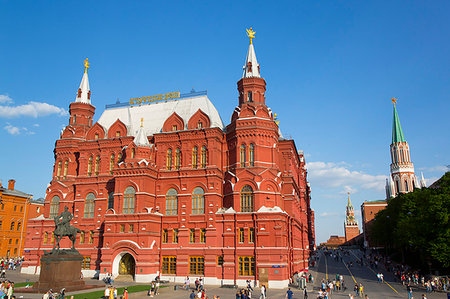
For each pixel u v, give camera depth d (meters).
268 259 54.88
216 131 63.62
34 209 115.44
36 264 68.94
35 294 41.72
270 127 63.78
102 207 66.25
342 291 55.19
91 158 71.12
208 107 68.62
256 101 66.12
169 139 66.19
